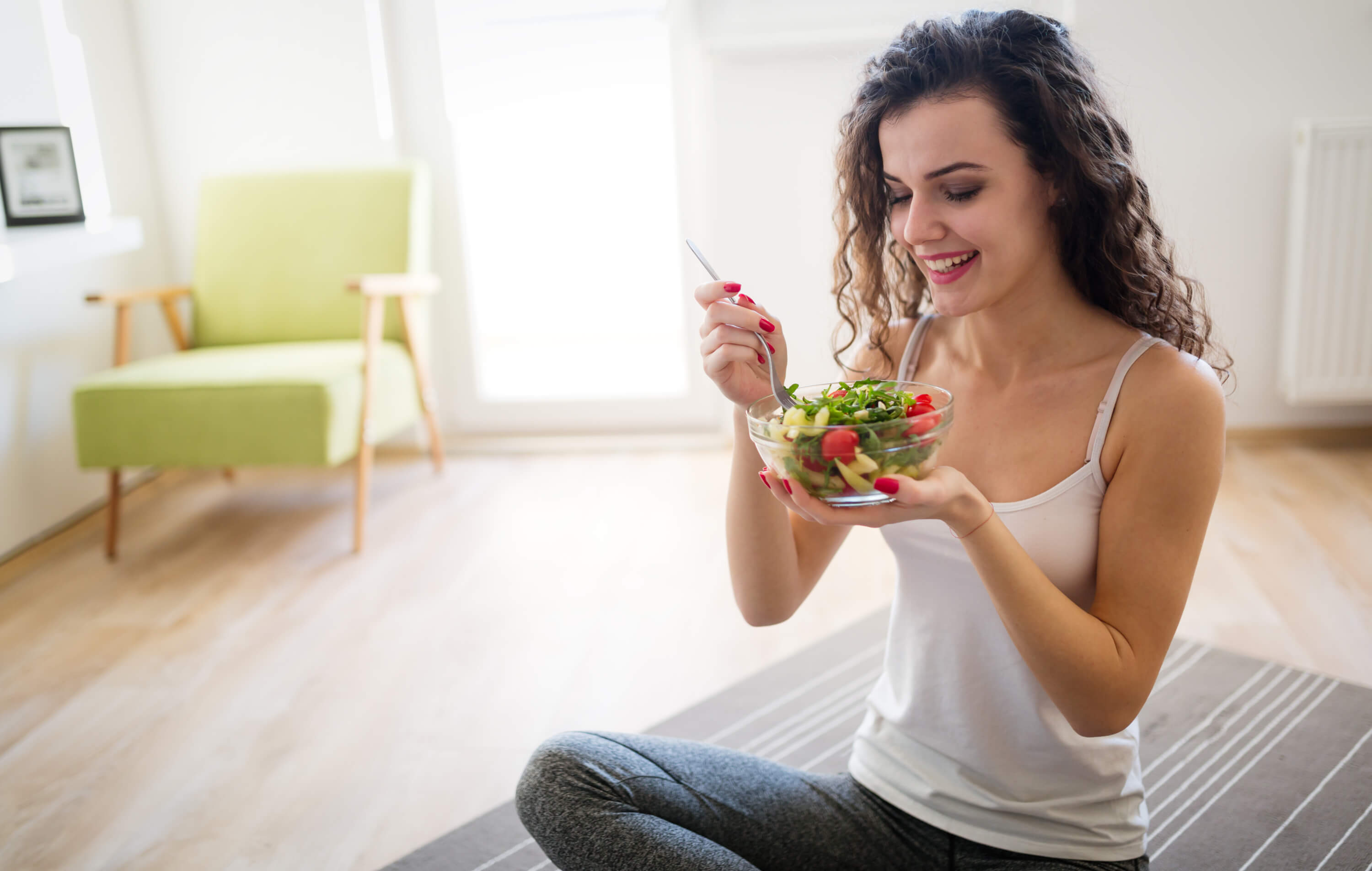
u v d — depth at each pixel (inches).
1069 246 36.6
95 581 98.9
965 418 39.1
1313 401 114.0
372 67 123.2
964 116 33.7
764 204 122.3
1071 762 37.9
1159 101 112.3
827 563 45.0
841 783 42.5
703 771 39.9
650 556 99.2
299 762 68.4
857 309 44.6
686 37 121.3
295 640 85.1
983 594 37.0
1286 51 110.0
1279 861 54.8
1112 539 35.4
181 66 126.0
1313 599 83.0
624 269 194.7
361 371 104.4
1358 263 109.5
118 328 109.9
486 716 73.1
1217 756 64.0
